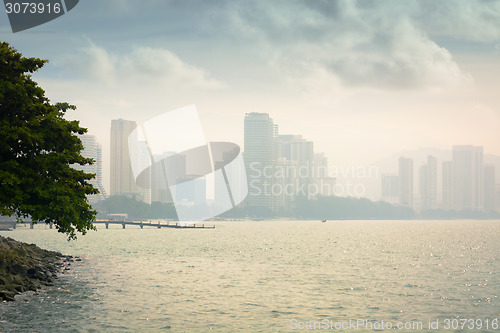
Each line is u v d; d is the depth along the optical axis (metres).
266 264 81.19
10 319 33.78
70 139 46.59
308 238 190.00
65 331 31.36
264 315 38.84
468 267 79.69
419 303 45.03
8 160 43.00
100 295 44.69
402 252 116.75
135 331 32.44
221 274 64.94
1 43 44.91
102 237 174.25
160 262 81.19
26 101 42.91
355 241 170.12
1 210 40.50
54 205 44.84
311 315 39.28
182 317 37.19
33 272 51.12
